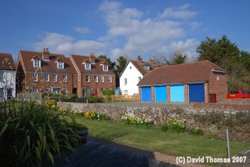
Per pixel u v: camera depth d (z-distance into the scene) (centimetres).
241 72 4709
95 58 5850
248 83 4466
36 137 485
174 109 1228
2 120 491
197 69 3453
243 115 985
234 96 3384
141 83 4038
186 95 3359
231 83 4222
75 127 606
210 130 1066
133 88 5406
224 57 4991
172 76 3672
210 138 1023
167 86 3616
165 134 1098
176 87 3525
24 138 471
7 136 469
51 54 5269
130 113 1458
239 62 5019
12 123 479
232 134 995
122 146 859
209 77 3156
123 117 1479
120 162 489
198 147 857
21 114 517
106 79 5719
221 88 3322
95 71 5575
